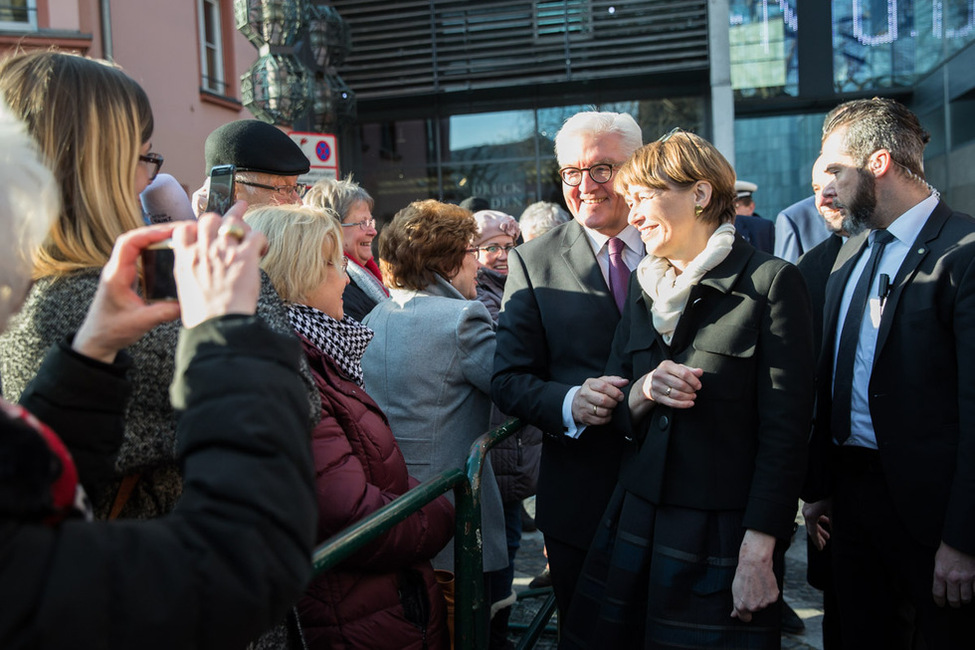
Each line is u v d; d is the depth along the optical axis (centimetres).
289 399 82
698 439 190
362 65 1112
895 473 209
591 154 231
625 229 238
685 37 1066
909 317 208
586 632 207
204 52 955
